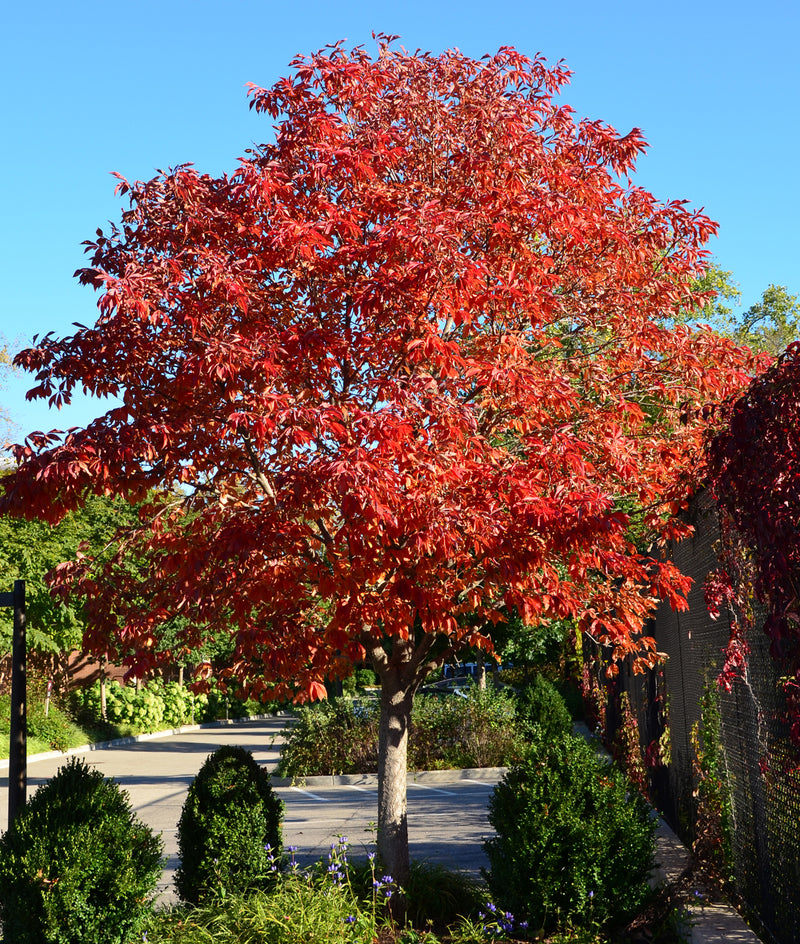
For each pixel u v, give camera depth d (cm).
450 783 1864
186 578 671
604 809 756
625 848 746
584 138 862
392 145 801
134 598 811
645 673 1302
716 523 775
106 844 718
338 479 571
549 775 769
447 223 683
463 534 637
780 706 617
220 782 818
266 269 736
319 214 740
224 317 710
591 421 804
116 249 766
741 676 713
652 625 1245
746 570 672
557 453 668
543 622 816
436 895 803
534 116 848
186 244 753
